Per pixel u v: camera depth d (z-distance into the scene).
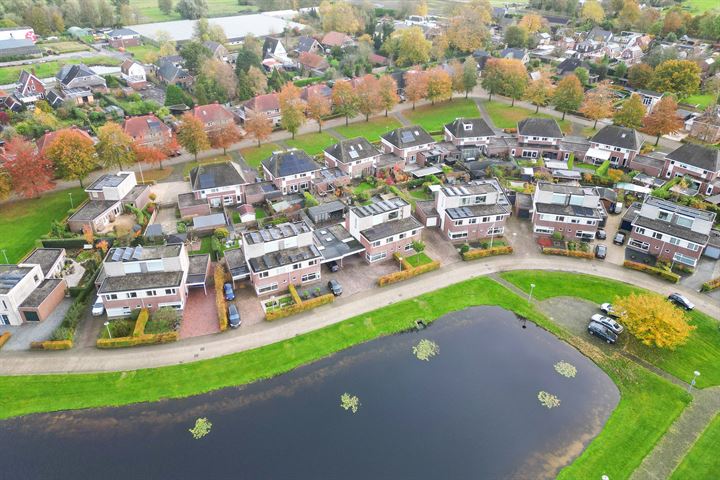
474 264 90.88
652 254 92.62
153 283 76.69
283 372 68.38
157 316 74.69
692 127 144.12
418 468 56.69
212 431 60.25
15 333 74.12
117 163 116.75
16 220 102.56
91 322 76.50
